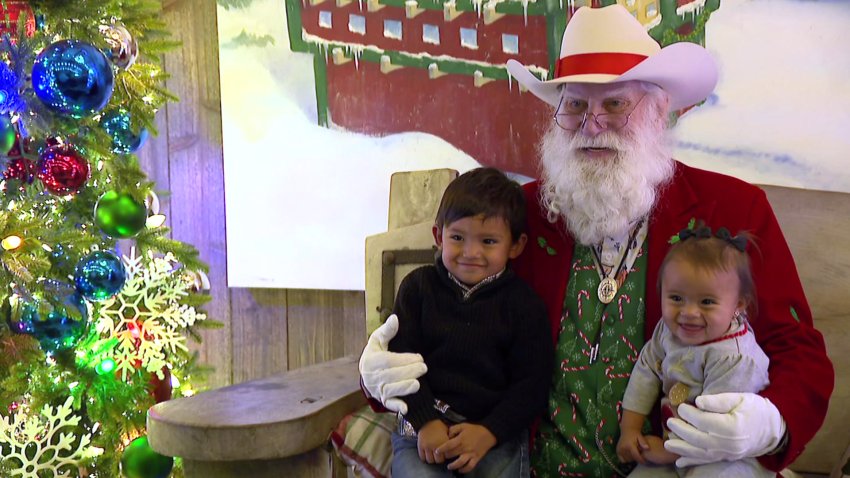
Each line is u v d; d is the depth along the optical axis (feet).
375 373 4.16
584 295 4.40
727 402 3.51
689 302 3.72
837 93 5.51
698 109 5.84
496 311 4.31
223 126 7.29
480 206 4.26
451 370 4.28
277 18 6.97
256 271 7.41
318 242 7.18
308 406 4.20
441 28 6.48
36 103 5.42
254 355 7.79
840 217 5.01
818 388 3.79
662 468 3.88
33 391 5.70
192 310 6.42
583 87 4.44
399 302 4.55
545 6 6.10
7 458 5.47
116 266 5.77
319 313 7.43
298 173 7.14
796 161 5.67
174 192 7.82
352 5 6.73
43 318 5.47
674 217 4.40
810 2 5.48
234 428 3.88
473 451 3.94
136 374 6.35
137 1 6.14
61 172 5.41
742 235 3.86
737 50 5.68
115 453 6.07
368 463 4.25
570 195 4.47
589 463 4.20
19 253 5.21
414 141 6.73
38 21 5.65
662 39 5.83
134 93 5.96
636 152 4.34
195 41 7.43
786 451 3.64
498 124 6.42
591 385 4.27
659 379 4.04
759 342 4.08
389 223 5.81
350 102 6.88
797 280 4.19
